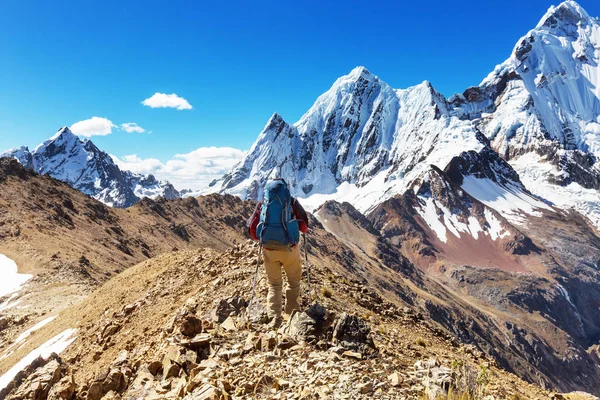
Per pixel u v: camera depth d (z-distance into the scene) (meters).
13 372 18.86
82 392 8.92
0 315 41.47
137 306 15.64
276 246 8.95
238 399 6.36
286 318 9.29
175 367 7.64
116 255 100.75
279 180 9.15
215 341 8.25
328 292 13.52
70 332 19.86
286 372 6.96
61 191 131.12
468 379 6.31
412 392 6.33
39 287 55.09
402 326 13.55
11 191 108.00
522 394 9.01
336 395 6.11
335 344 7.89
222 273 14.43
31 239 80.50
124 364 9.01
